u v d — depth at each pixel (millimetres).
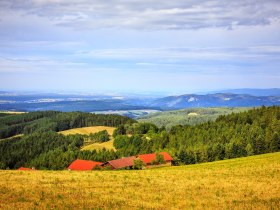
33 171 50656
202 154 117562
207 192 37219
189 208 30484
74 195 33406
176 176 47531
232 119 166500
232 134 140500
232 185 41031
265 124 148000
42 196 32281
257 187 39906
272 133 126000
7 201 29938
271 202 32719
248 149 118688
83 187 37750
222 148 119750
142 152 150000
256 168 55188
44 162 159000
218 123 161500
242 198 34469
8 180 39969
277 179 44875
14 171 49438
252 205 31344
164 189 38500
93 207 29375
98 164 98125
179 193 36594
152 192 36781
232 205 31578
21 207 28281
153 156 109188
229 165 68188
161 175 48438
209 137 144875
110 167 94812
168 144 150875
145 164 99812
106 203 31062
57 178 42625
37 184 38062
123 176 46531
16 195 32250
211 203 32375
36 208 28172
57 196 32625
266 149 121125
